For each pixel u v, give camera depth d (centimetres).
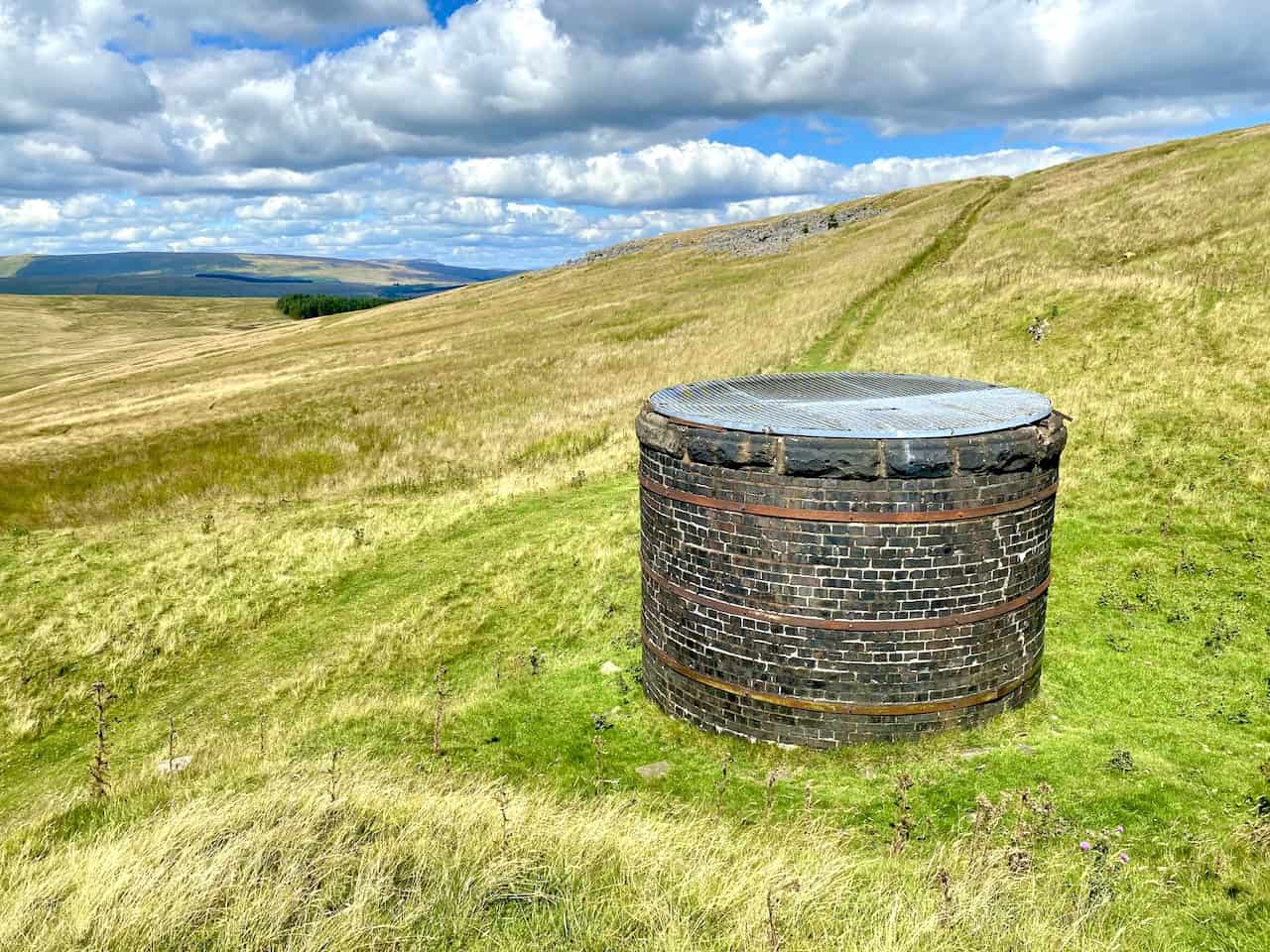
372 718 1006
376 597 1538
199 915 524
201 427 2988
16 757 1133
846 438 757
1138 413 1739
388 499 2152
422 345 4681
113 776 985
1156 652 1011
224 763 922
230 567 1728
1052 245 3559
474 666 1195
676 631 888
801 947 485
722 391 1018
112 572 1728
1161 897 577
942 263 3916
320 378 3906
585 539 1608
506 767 851
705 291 5222
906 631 783
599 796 764
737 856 613
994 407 884
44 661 1373
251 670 1316
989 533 781
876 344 2692
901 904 534
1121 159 5969
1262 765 746
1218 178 3891
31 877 606
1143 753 788
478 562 1605
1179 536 1314
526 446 2472
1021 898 549
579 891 565
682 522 855
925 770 768
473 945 505
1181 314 2181
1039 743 799
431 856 598
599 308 5138
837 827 699
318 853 599
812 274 5016
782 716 823
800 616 796
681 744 860
